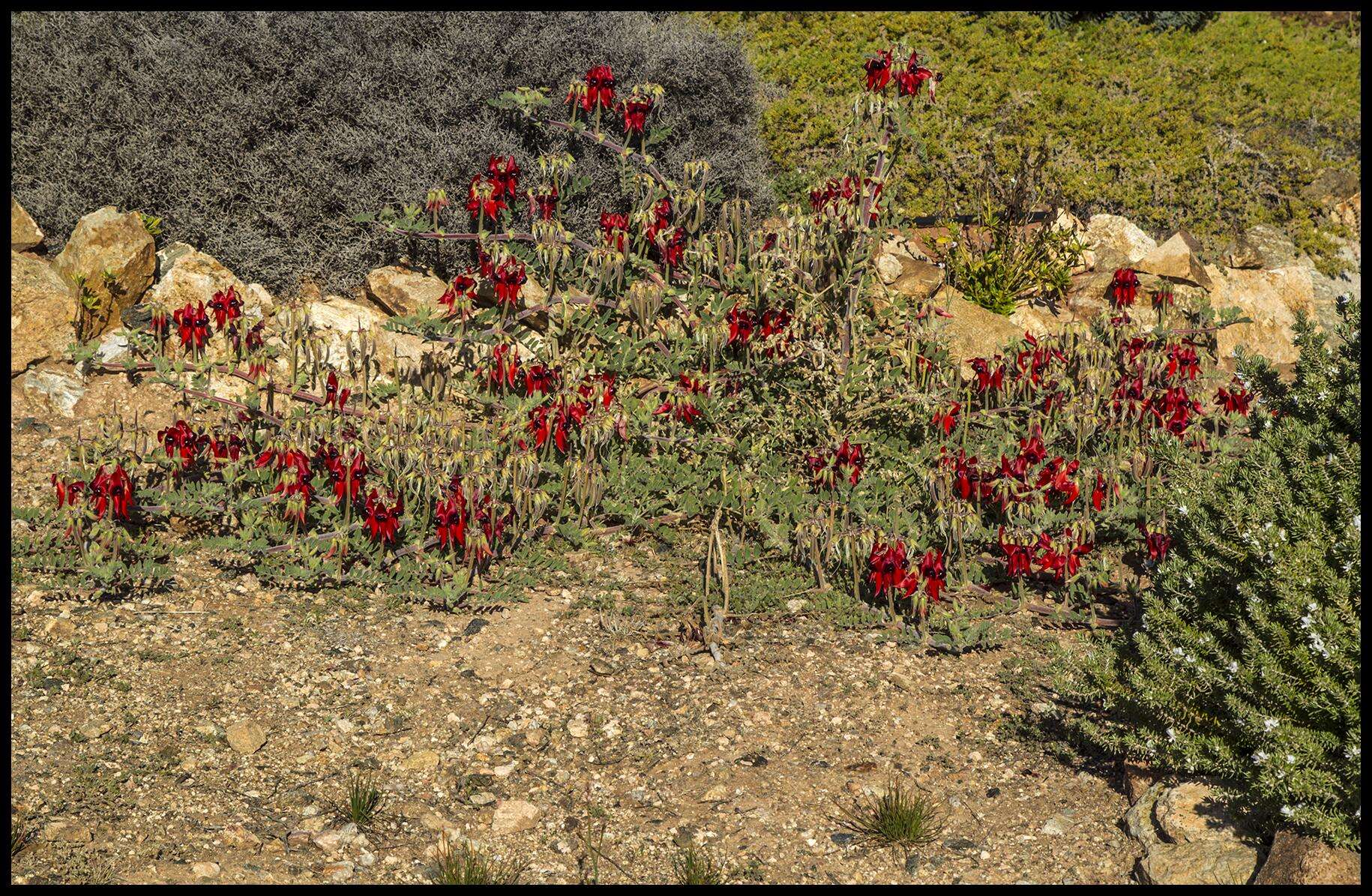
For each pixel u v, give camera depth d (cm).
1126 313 750
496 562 588
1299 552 406
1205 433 660
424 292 754
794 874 381
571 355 677
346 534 558
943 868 387
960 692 505
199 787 407
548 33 816
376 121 771
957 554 601
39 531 559
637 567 605
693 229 753
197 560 568
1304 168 1147
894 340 734
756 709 483
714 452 668
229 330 622
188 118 756
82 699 447
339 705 468
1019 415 718
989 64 1267
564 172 752
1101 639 503
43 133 746
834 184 728
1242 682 399
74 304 689
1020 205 908
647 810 418
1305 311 995
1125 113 1186
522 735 460
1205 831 380
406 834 396
